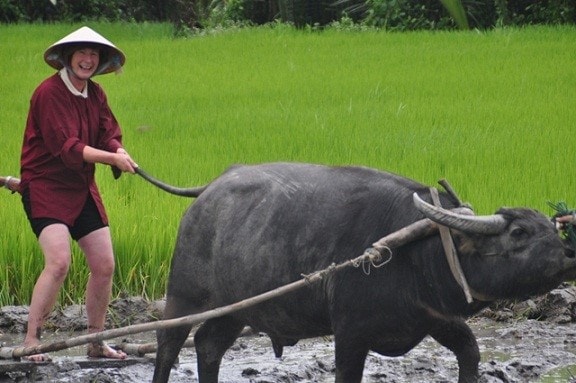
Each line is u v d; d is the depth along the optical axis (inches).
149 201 920.9
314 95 1465.3
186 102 1434.5
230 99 1453.0
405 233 483.5
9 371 611.2
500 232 471.5
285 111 1332.4
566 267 461.7
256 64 1793.8
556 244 463.8
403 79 1587.1
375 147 1098.1
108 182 983.6
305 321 524.4
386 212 505.4
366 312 497.0
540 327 755.4
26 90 1536.7
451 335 523.5
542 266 463.2
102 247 624.4
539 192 928.3
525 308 785.6
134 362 655.8
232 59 1871.3
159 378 569.0
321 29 2568.9
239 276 532.7
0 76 1659.7
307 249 512.1
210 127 1237.1
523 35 2075.5
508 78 1576.0
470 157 1059.9
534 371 649.6
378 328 498.3
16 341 724.7
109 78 1653.5
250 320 543.5
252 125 1243.2
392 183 513.7
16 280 808.9
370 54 1878.7
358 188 515.5
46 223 609.0
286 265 517.3
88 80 614.2
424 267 488.4
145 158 1061.1
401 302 491.5
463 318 500.1
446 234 480.1
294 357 695.7
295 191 525.0
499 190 930.7
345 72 1676.9
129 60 1872.5
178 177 994.1
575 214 472.4
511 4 2556.6
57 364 633.0
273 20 2891.2
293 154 1070.4
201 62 1836.9
